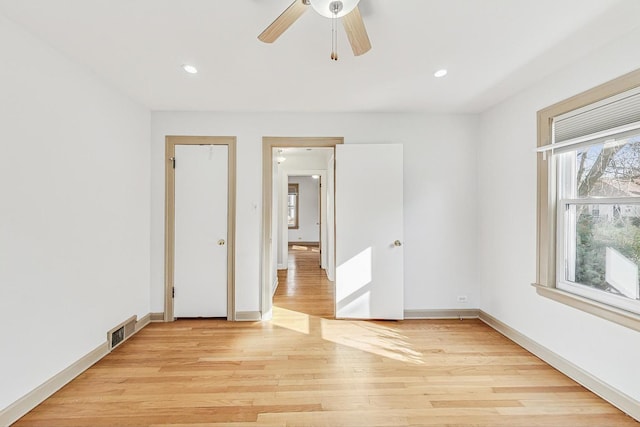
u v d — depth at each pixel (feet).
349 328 10.00
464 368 7.48
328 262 17.75
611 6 5.17
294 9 4.55
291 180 34.06
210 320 10.68
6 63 5.57
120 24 5.77
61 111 6.79
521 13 5.41
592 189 6.99
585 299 6.81
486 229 10.56
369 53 6.82
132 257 9.53
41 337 6.27
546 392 6.51
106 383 6.82
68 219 6.99
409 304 10.99
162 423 5.55
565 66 7.34
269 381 6.90
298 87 8.64
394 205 10.63
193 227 10.70
